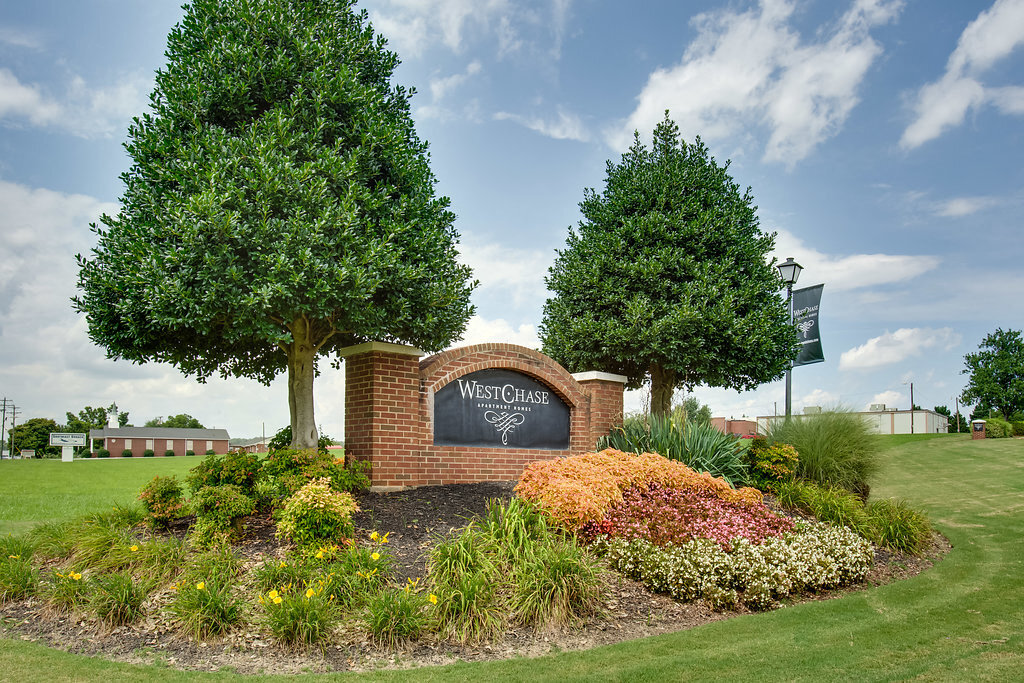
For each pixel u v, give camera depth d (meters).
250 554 7.56
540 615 6.46
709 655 5.82
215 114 10.12
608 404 14.28
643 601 7.25
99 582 6.57
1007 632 6.46
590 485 9.06
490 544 7.38
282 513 7.66
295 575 6.71
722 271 14.88
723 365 14.88
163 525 8.62
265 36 10.26
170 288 8.52
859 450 13.59
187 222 8.57
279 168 9.03
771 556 8.23
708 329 14.46
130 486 22.36
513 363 12.73
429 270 10.65
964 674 5.26
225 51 9.90
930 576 8.94
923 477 19.86
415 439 11.16
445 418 11.79
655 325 14.36
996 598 7.75
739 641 6.21
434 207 11.17
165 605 6.53
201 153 9.30
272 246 8.87
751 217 16.14
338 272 9.06
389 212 10.39
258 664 5.47
